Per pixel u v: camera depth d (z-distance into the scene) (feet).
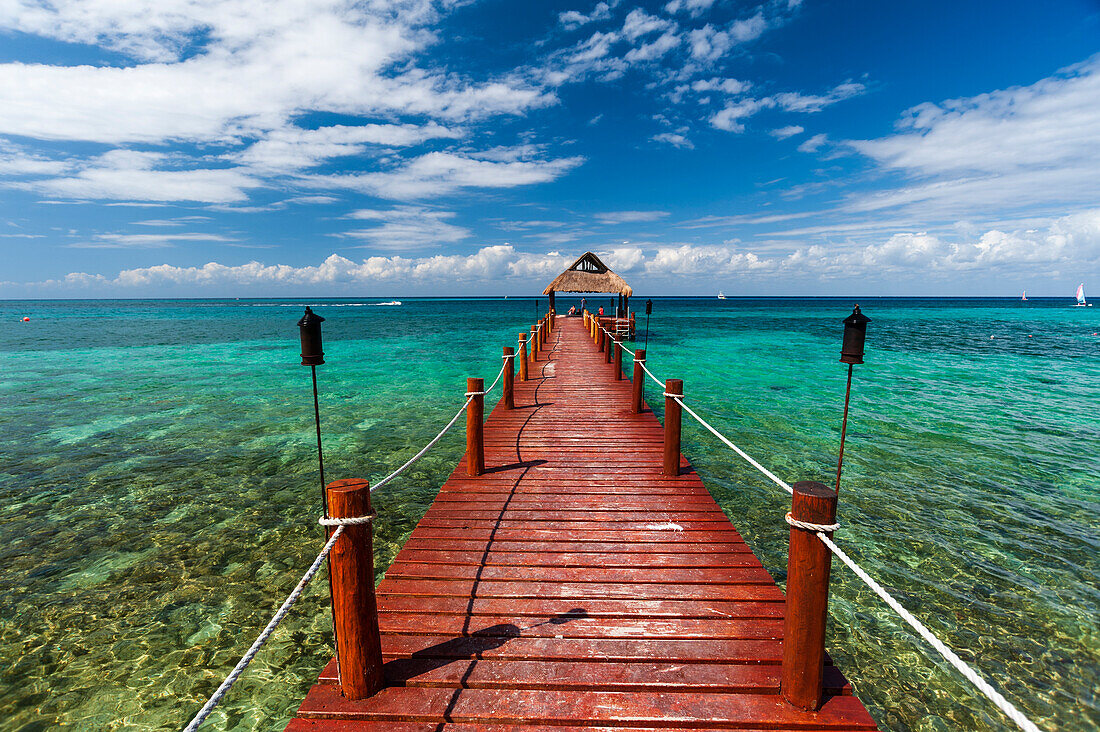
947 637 13.78
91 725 10.97
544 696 8.36
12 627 14.08
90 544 18.76
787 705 8.06
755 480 25.03
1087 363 65.77
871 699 11.78
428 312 273.13
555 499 16.42
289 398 44.91
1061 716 11.21
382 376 57.06
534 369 44.47
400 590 11.36
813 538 7.48
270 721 11.10
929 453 28.73
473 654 9.27
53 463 27.50
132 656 13.02
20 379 54.34
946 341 98.12
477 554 12.94
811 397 44.37
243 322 171.01
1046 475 25.26
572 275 88.07
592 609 10.61
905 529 19.81
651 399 43.88
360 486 7.84
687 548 13.25
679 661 9.05
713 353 78.84
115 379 54.54
